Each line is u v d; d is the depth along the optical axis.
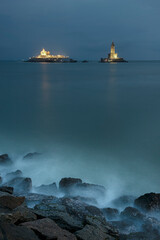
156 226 7.71
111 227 7.27
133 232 7.43
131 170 14.05
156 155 16.61
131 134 21.53
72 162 15.02
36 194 9.48
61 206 7.93
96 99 40.84
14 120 26.44
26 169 13.51
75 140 19.80
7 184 10.62
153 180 12.84
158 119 26.84
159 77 89.81
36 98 41.34
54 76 94.06
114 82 70.12
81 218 7.48
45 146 18.17
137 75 101.88
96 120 26.72
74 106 34.66
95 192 10.31
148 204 8.98
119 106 34.41
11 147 17.78
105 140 19.88
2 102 37.34
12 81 70.88
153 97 42.28
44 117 27.94
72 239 5.79
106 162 15.25
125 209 8.74
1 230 4.91
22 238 5.00
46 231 5.75
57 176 12.90
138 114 29.41
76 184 10.67
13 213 6.24
